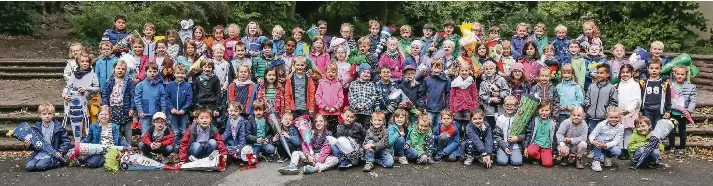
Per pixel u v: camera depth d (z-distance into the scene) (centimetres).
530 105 624
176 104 652
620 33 1364
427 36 794
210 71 657
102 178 567
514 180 569
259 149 634
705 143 714
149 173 586
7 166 611
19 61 1110
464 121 667
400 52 729
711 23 1345
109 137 616
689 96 677
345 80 692
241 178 572
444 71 690
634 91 655
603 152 620
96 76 665
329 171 598
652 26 1323
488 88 675
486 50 717
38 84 981
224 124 660
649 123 612
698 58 1152
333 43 751
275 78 663
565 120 622
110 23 1295
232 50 766
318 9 1473
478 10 1530
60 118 730
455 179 572
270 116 631
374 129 612
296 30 780
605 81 661
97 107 670
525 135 632
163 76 666
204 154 618
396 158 636
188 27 823
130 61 701
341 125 626
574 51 719
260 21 1377
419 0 1521
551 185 554
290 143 630
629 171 605
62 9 1698
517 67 673
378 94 664
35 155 601
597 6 1427
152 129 625
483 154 615
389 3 1477
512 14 1505
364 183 556
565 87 670
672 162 646
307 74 672
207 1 1309
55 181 557
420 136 634
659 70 667
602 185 555
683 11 1318
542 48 780
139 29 1216
